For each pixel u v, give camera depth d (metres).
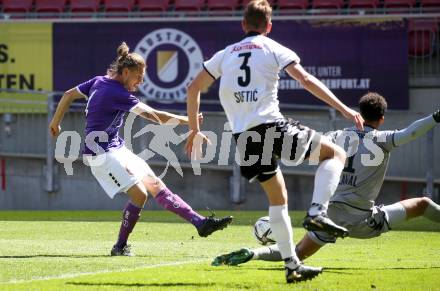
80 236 25.66
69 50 45.19
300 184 43.22
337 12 47.44
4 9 50.69
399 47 43.84
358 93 44.09
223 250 21.17
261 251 15.94
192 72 44.47
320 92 13.79
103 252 20.48
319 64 44.25
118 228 28.88
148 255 19.81
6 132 44.47
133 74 19.66
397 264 17.95
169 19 44.53
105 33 44.97
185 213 19.11
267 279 14.95
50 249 21.12
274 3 48.88
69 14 48.91
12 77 45.31
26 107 44.34
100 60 45.03
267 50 13.95
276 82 13.98
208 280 14.84
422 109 45.03
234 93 13.93
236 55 14.06
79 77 45.12
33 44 45.34
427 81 44.84
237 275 15.55
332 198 16.94
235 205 43.25
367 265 17.72
